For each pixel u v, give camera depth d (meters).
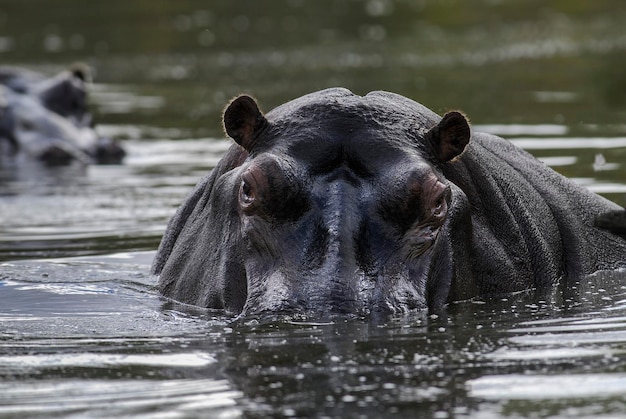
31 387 9.01
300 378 8.76
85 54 45.12
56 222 19.12
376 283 10.72
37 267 15.28
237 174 12.15
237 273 11.55
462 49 42.94
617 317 11.10
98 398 8.63
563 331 10.41
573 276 13.80
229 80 37.62
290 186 11.03
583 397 8.28
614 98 30.72
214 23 52.03
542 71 36.66
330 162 11.41
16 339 10.73
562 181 15.08
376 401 8.18
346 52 43.12
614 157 22.20
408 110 12.32
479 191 12.93
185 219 14.34
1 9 57.97
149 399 8.52
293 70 39.06
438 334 10.09
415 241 11.05
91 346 10.33
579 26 47.47
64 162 26.34
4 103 29.14
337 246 10.78
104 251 16.56
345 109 11.77
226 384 8.74
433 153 12.03
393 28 49.38
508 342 9.92
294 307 10.55
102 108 33.59
